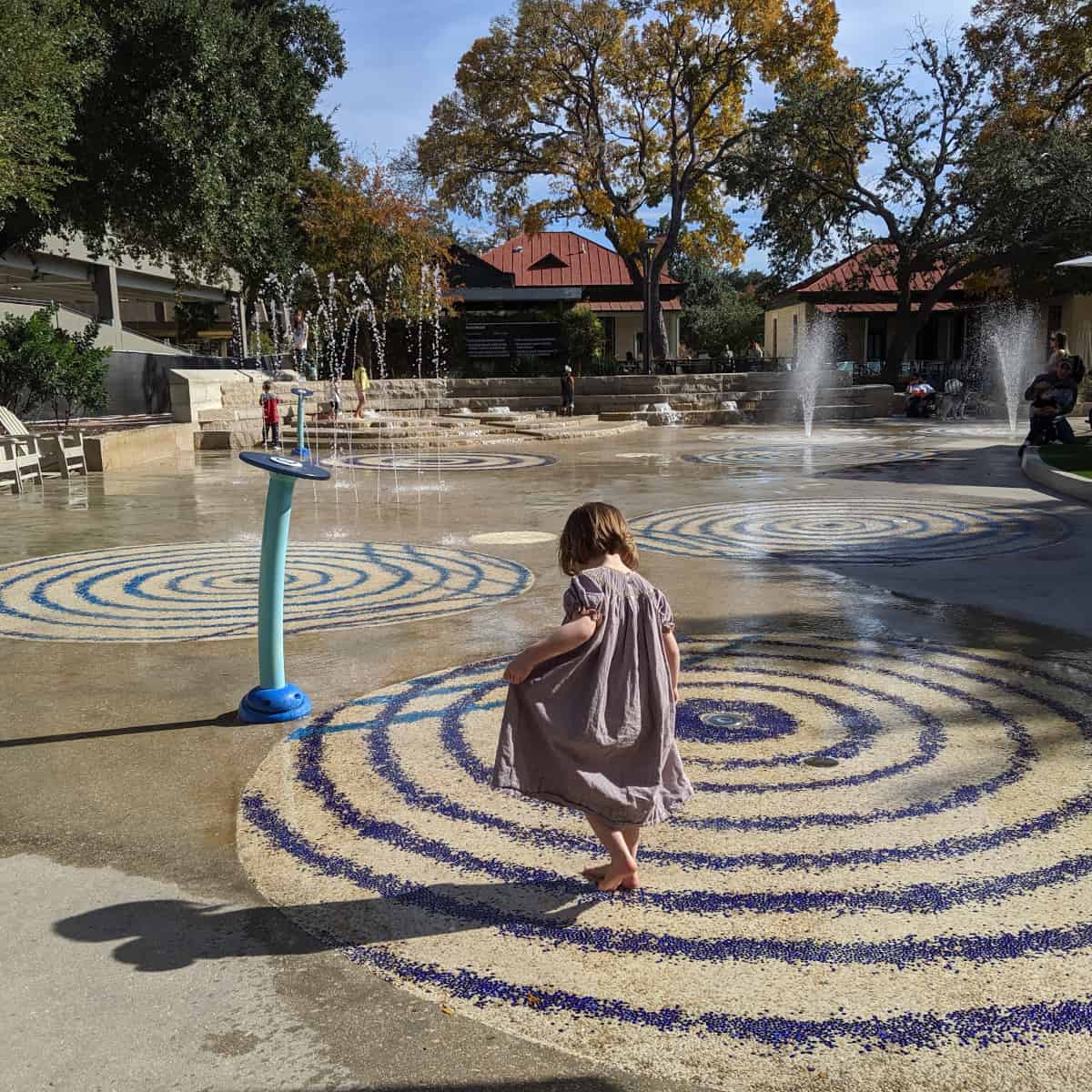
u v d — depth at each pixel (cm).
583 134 3966
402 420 2867
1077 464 1575
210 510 1320
